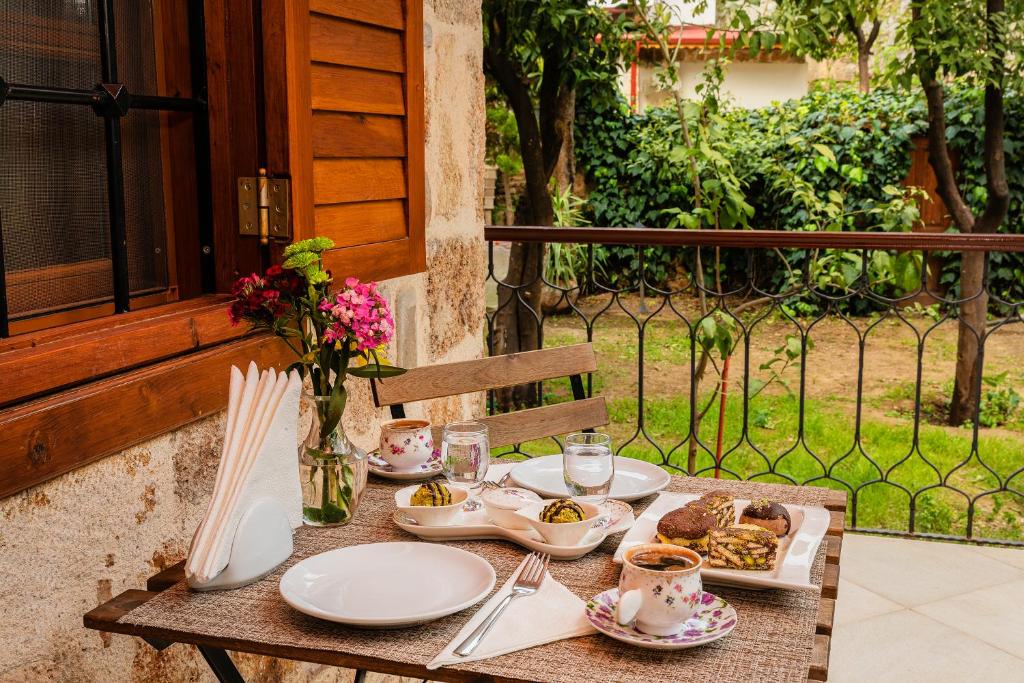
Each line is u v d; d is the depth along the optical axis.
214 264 2.01
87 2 1.71
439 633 1.19
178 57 1.93
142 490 1.64
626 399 6.67
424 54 2.72
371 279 2.21
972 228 5.98
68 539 1.47
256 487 1.38
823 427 5.94
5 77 1.57
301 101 1.92
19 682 1.39
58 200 1.68
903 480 4.96
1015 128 8.45
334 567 1.37
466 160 3.11
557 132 5.86
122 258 1.75
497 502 1.63
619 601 1.15
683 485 1.84
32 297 1.63
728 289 9.74
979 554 3.73
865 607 3.24
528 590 1.31
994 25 5.47
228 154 1.96
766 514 1.53
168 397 1.65
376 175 2.22
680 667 1.10
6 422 1.29
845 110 8.89
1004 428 6.02
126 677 1.62
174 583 1.40
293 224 1.93
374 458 1.99
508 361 2.36
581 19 5.29
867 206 8.90
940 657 2.89
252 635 1.18
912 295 3.74
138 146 1.87
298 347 2.08
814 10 5.18
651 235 3.53
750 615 1.25
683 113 5.21
